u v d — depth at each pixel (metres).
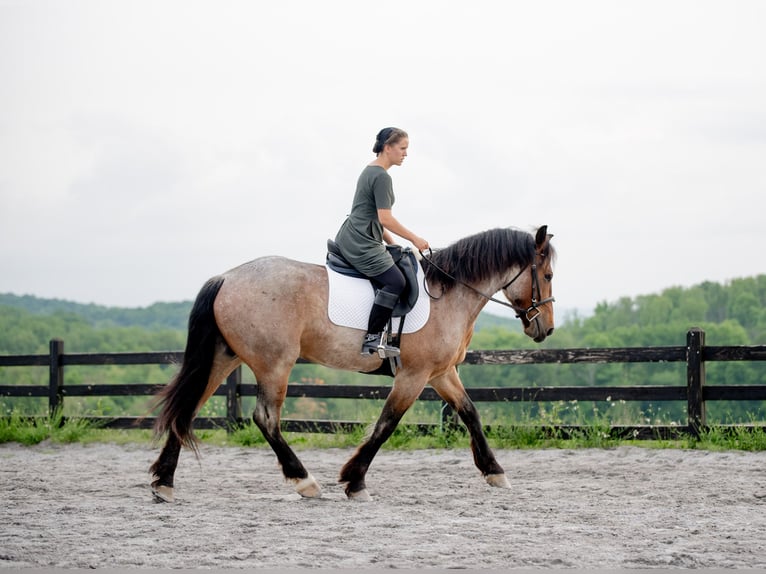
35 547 4.96
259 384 6.57
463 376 51.94
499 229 7.28
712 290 75.50
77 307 111.56
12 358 11.79
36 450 10.52
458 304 7.00
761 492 6.96
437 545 5.03
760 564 4.62
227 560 4.68
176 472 8.47
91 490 7.21
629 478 7.81
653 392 9.86
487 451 7.38
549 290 7.33
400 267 6.80
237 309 6.50
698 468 8.30
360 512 6.11
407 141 6.85
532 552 4.86
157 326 104.62
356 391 10.65
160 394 6.56
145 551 4.88
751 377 49.06
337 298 6.63
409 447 10.08
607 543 5.10
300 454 9.90
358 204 6.77
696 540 5.19
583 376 50.41
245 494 7.00
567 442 9.91
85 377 57.62
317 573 4.43
